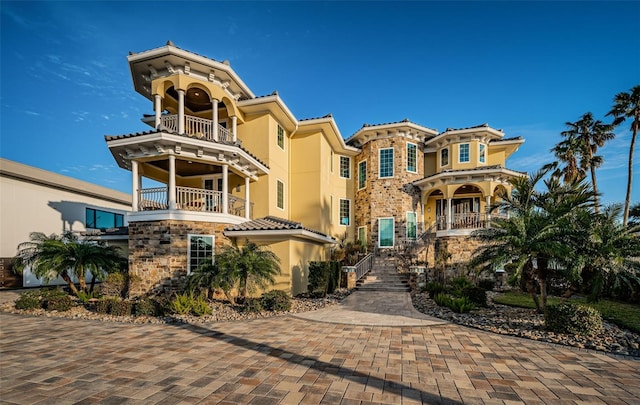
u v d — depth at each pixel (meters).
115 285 12.88
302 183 19.94
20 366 5.83
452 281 15.98
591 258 8.41
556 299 13.11
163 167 16.25
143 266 12.92
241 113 17.22
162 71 14.47
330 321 9.26
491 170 19.00
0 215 18.19
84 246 12.90
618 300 12.31
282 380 5.16
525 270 9.89
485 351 6.61
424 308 11.20
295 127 19.53
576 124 21.98
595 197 9.30
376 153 22.61
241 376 5.32
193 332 8.13
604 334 7.55
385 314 10.25
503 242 9.41
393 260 20.12
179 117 14.00
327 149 21.61
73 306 11.64
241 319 9.52
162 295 12.44
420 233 22.11
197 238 13.30
